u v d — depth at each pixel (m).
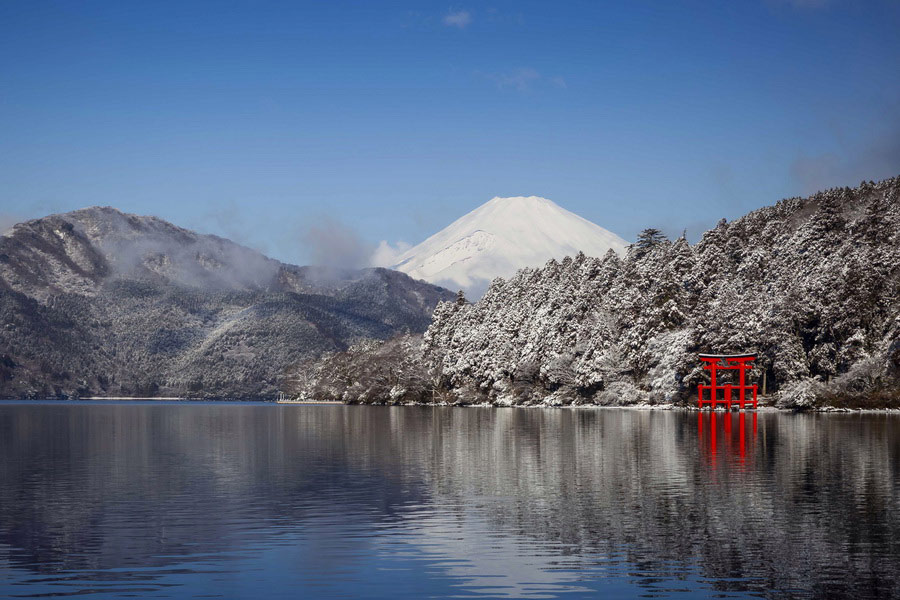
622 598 23.19
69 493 41.06
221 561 27.17
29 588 24.30
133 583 24.77
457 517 33.97
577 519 33.34
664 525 31.98
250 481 45.22
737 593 23.42
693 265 166.50
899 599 22.72
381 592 23.88
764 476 44.75
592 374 154.25
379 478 46.09
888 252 128.00
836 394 115.19
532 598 23.25
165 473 49.31
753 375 126.94
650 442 67.56
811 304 125.88
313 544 29.42
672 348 139.00
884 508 34.88
